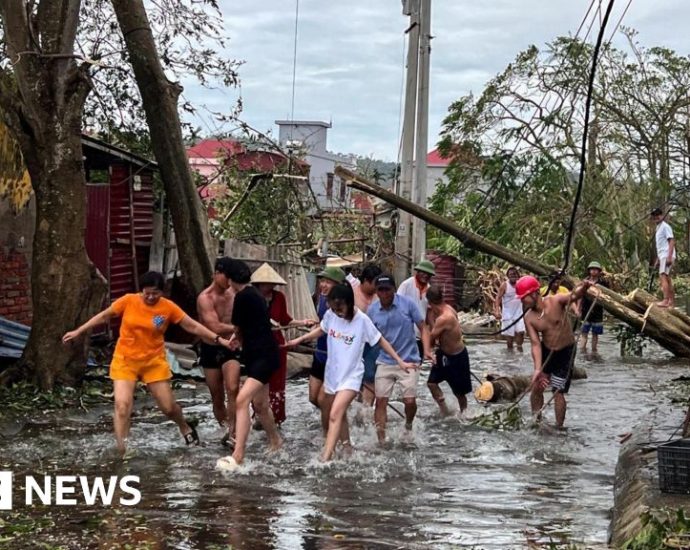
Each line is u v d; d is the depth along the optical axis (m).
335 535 7.38
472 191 31.59
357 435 11.59
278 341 11.66
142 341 10.17
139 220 17.95
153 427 11.59
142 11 16.00
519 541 7.29
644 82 30.58
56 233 13.21
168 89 16.19
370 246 27.91
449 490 8.97
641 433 10.96
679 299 25.17
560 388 12.16
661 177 30.33
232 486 8.91
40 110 13.15
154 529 7.45
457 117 30.22
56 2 13.17
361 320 10.04
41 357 13.16
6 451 10.18
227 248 17.61
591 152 28.27
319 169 52.16
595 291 12.74
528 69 27.30
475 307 32.44
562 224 27.09
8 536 7.20
